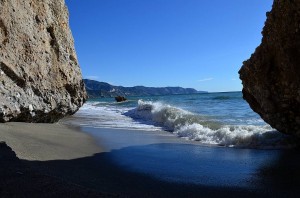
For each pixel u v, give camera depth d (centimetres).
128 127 1457
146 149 899
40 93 1094
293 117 813
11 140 718
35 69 1073
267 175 616
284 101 806
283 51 762
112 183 542
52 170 551
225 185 552
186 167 684
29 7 1098
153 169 662
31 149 690
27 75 1025
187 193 505
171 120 1502
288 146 890
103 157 766
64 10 1319
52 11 1237
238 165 702
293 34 726
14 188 391
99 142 989
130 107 2884
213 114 1759
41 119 1160
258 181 575
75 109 1338
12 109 934
